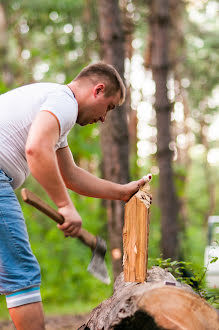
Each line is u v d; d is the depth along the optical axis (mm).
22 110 3182
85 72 3322
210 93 23562
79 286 11977
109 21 8914
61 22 18031
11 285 3008
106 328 3053
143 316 2830
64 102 3100
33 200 2850
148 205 3404
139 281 3375
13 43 19328
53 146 2994
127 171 8969
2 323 7355
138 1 15086
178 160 26078
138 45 19109
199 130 26734
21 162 3209
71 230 3047
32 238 13391
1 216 3037
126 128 8984
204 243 19141
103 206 14148
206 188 28031
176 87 22375
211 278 7648
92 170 19641
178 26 18078
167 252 11273
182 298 2828
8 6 17938
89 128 14133
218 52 21016
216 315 2809
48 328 6902
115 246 8797
